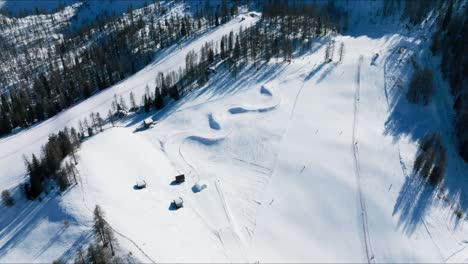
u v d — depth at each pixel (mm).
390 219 90625
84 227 81062
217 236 85312
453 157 118250
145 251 74500
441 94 142750
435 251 84250
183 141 124312
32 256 78062
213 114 136250
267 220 90375
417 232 88125
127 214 84938
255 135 122000
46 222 84375
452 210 96125
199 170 109062
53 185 93625
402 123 125438
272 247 83375
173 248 77375
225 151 117562
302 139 118125
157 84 167375
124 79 198000
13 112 176875
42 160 100438
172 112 146000
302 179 102812
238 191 100062
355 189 98312
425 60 159375
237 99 144625
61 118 159750
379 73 149250
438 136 114688
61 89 195750
